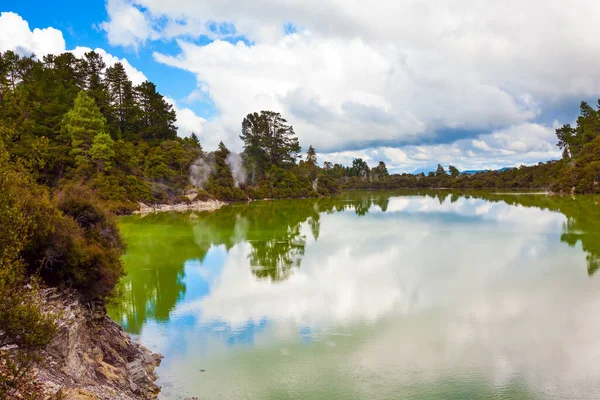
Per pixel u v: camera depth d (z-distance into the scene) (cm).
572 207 8488
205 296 2961
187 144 12406
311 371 1856
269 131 16138
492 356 1981
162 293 3036
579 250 4212
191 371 1869
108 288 1978
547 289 2970
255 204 11819
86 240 2062
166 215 8181
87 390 1289
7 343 1006
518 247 4491
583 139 14988
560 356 1969
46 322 1033
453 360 1944
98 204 2322
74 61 10044
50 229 1736
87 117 7400
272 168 15275
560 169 15112
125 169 8812
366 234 5728
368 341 2167
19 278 1101
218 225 6769
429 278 3341
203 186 11612
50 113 7412
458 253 4281
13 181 1219
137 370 1773
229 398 1642
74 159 7275
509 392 1667
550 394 1652
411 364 1909
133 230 6116
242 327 2381
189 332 2322
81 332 1633
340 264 3903
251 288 3144
